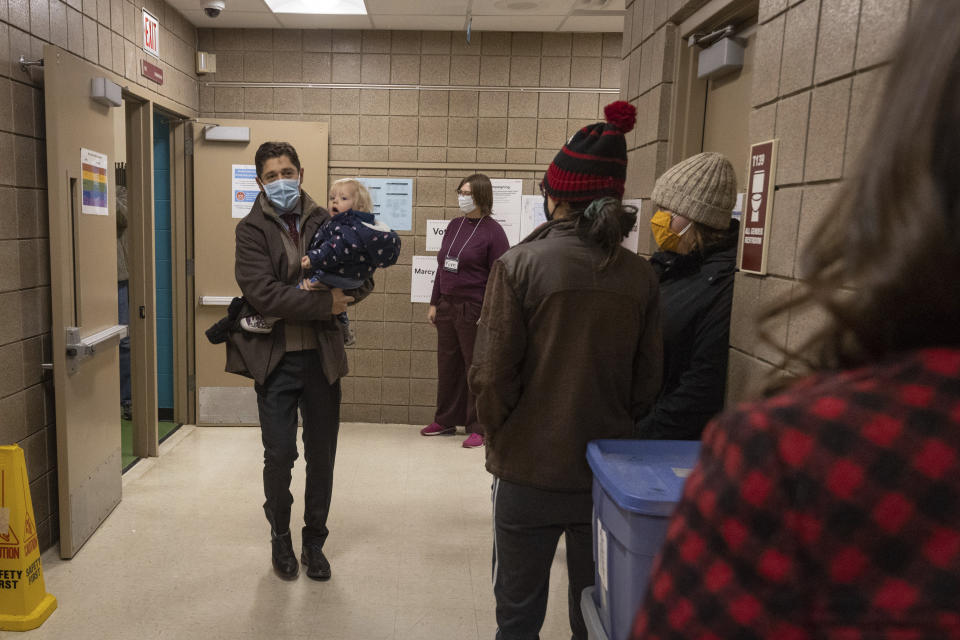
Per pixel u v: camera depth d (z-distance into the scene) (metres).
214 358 4.32
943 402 0.32
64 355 2.48
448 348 4.12
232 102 4.32
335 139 4.36
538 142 4.36
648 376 1.56
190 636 2.12
